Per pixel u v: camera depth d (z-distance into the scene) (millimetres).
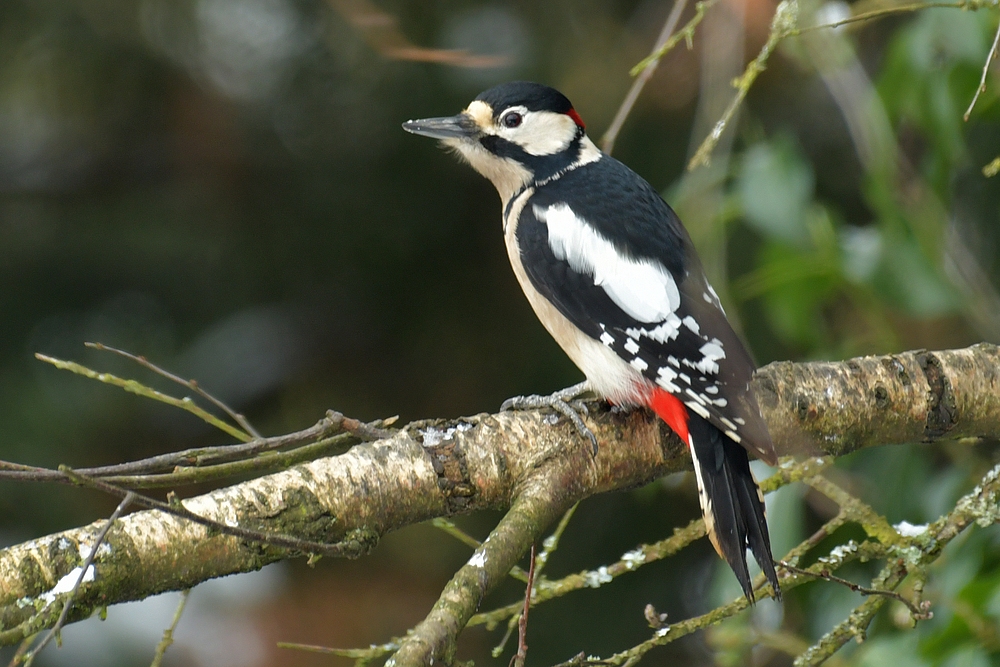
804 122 11234
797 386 6738
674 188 9680
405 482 5730
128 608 10461
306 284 11859
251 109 11758
